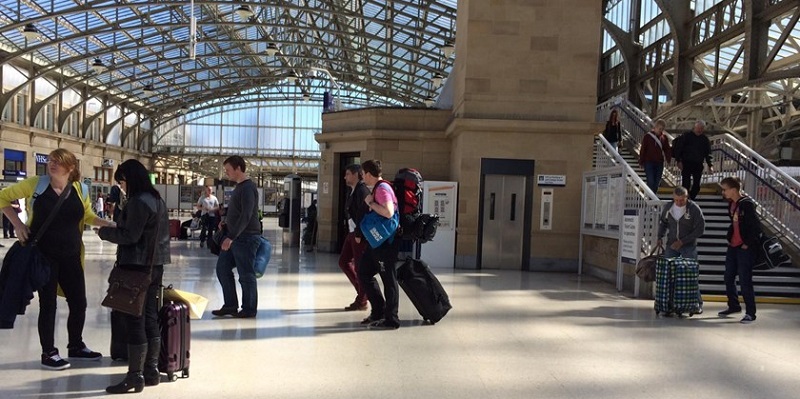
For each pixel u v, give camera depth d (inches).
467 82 453.7
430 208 452.4
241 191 235.1
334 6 1074.1
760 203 405.4
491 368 182.2
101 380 161.6
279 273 395.2
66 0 956.0
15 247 165.0
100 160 1582.2
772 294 331.3
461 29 491.2
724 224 403.5
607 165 435.2
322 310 267.7
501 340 218.5
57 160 167.9
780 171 382.6
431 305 240.8
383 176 527.8
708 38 708.0
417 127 530.9
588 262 430.9
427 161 526.9
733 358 200.4
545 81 453.7
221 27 1242.0
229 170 236.1
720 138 476.7
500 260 457.4
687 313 275.7
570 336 228.1
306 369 176.6
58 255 171.8
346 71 1631.4
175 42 1176.8
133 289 149.4
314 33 1333.7
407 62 1309.1
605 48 1075.3
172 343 161.5
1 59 1037.2
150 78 1481.3
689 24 757.3
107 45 1218.0
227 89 1804.9
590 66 452.8
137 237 149.5
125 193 157.0
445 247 456.1
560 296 324.5
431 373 175.6
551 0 450.9
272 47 1123.3
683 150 415.5
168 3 916.6
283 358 187.6
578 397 157.6
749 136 920.3
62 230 171.8
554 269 449.1
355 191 251.9
